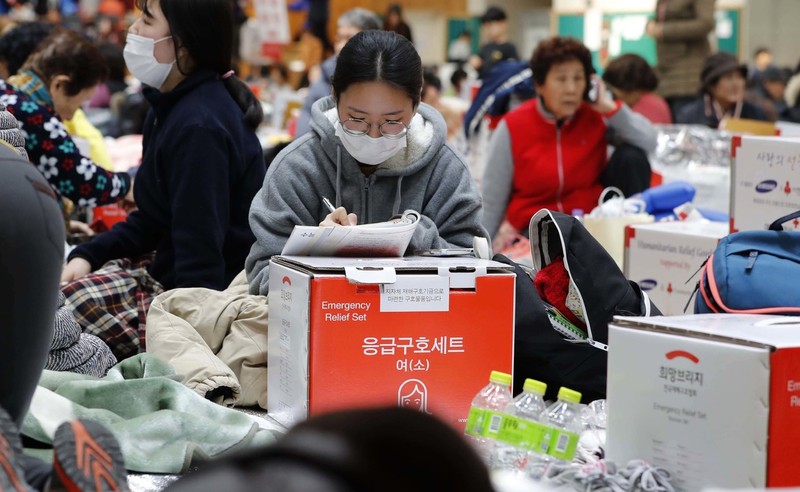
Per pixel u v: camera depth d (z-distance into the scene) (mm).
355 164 3266
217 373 2988
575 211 5047
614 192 5480
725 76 8016
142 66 3713
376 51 3039
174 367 3008
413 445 883
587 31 13617
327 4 14703
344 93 3078
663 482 2246
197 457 2479
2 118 2887
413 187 3330
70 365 3006
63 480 1470
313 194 3285
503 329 2732
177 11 3656
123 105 8641
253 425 2670
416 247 3127
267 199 3262
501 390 2562
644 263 4227
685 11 9172
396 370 2664
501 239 5602
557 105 5363
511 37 18969
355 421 891
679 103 9195
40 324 1908
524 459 2406
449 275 2688
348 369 2631
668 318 2521
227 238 3723
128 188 4379
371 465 854
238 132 3709
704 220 4613
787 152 3574
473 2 18469
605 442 2445
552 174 5477
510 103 6770
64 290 3406
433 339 2682
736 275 2900
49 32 5320
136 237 3805
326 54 14617
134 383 2770
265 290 3193
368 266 2652
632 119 5480
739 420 2186
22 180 1895
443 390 2695
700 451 2238
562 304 3156
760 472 2166
